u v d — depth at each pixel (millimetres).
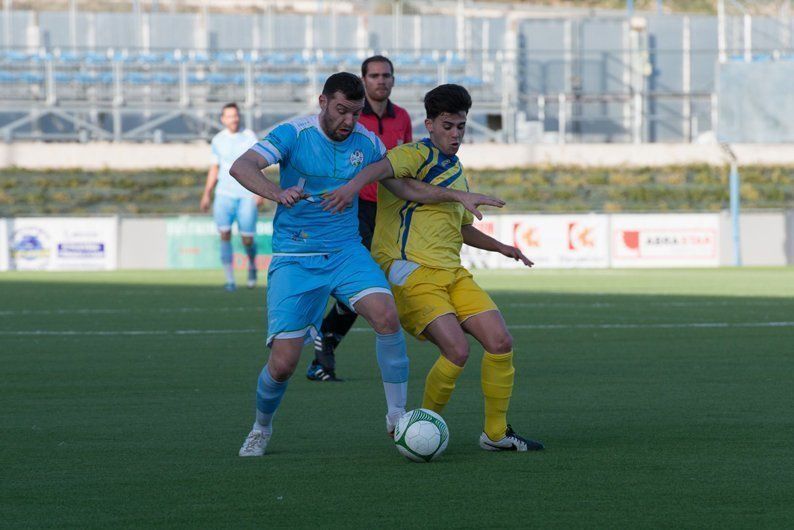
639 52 121750
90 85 112875
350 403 22531
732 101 92125
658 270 79438
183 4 132250
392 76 26375
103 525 12617
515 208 100562
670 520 12570
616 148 112250
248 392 24266
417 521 12594
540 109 116625
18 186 103188
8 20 118062
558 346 32594
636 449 17062
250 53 119688
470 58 121438
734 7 137625
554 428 19172
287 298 16938
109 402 22844
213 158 56156
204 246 85125
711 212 87500
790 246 89125
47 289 59844
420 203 17578
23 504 13680
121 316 43375
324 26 123750
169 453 17156
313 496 13930
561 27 123000
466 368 27984
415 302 17453
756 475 15016
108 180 105250
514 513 12938
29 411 21688
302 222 17141
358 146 17375
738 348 32000
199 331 37688
